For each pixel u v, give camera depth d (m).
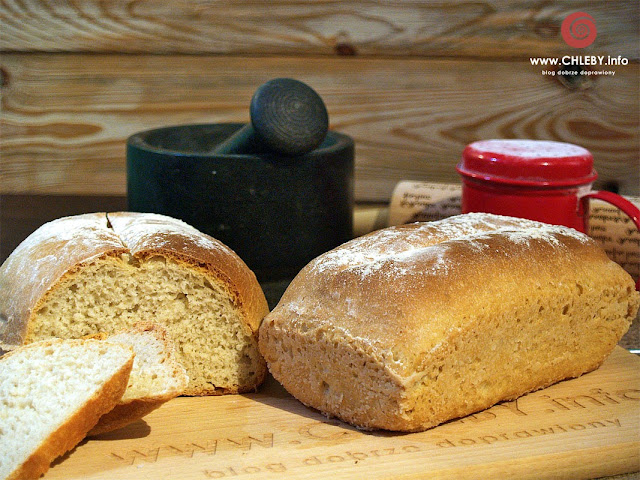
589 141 0.83
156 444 0.46
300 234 0.62
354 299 0.48
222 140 0.70
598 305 0.53
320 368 0.48
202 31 0.79
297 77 0.81
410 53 0.81
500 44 0.80
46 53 0.79
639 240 0.65
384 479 0.44
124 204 0.83
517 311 0.49
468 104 0.82
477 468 0.45
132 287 0.51
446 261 0.49
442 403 0.47
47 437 0.43
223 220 0.60
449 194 0.71
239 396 0.52
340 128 0.83
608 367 0.55
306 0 0.79
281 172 0.60
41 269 0.50
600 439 0.47
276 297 0.60
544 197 0.58
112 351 0.47
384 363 0.46
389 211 0.72
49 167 0.83
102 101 0.81
